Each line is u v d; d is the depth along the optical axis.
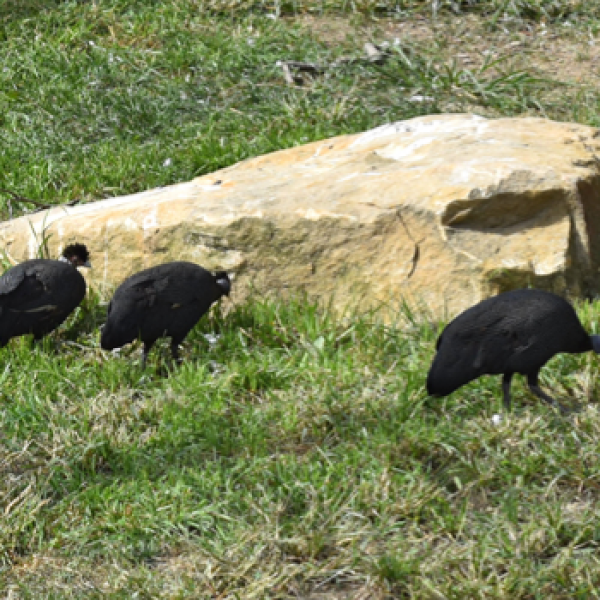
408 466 8.52
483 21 20.55
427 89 17.80
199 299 10.30
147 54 18.84
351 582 7.45
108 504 8.26
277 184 12.10
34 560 7.80
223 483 8.47
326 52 19.06
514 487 8.09
